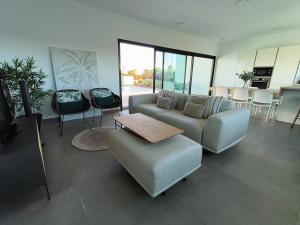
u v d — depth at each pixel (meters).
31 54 3.03
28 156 1.22
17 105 2.54
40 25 3.01
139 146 1.54
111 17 3.80
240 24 4.43
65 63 3.38
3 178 1.16
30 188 1.28
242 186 1.57
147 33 4.54
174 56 5.58
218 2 3.14
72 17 3.30
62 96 3.08
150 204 1.35
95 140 2.53
